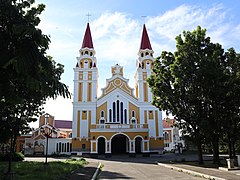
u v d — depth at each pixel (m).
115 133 45.88
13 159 30.81
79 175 16.80
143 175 18.06
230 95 23.83
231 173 17.41
